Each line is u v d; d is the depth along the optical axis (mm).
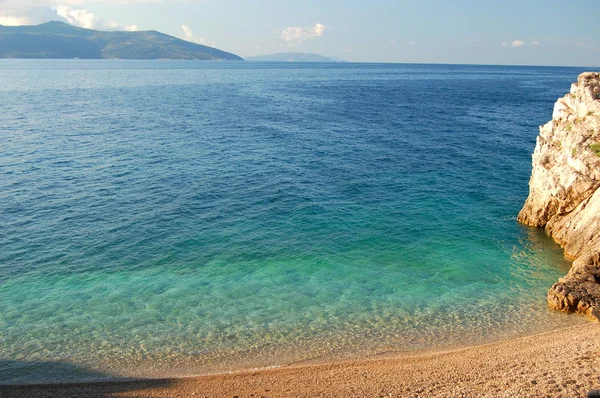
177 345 22406
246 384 19438
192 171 50656
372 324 24250
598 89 35906
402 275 29719
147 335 23203
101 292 27297
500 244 34250
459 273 29969
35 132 69062
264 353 21797
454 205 41938
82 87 150250
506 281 28922
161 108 100312
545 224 36875
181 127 76312
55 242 33594
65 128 72938
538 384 17609
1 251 32031
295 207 41000
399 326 24062
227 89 156750
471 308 25750
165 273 29703
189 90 149625
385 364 20703
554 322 24031
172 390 19078
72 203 40812
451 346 22219
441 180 48906
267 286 28188
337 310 25594
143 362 21141
